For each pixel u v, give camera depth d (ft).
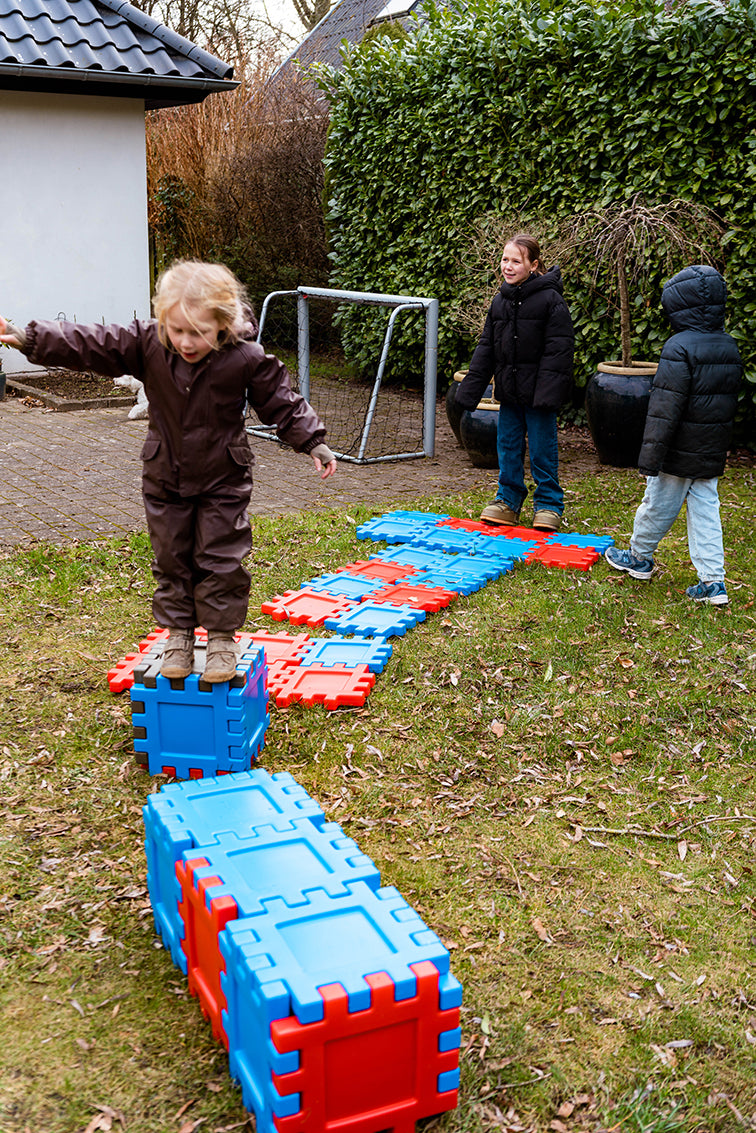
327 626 15.46
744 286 26.16
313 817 8.55
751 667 14.23
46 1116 6.84
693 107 26.37
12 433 28.58
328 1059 6.31
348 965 6.55
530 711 12.92
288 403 10.68
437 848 10.10
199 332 9.79
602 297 29.04
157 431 10.64
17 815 10.32
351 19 61.11
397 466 26.58
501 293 19.71
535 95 30.58
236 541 10.94
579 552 18.85
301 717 12.65
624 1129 6.94
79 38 34.91
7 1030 7.59
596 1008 8.05
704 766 11.78
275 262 47.19
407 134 35.27
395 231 37.35
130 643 14.61
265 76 52.11
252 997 6.47
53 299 36.55
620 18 27.58
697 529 16.46
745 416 27.27
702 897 9.49
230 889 7.29
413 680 13.76
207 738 11.07
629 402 25.27
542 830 10.48
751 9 24.72
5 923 8.75
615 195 28.71
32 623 15.25
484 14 32.17
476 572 17.72
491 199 32.99
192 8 69.82
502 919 9.07
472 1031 7.76
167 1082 7.14
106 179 36.58
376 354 38.73
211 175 47.85
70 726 12.17
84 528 19.76
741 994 8.23
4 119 34.19
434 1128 6.89
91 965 8.32
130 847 9.89
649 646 14.94
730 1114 7.08
